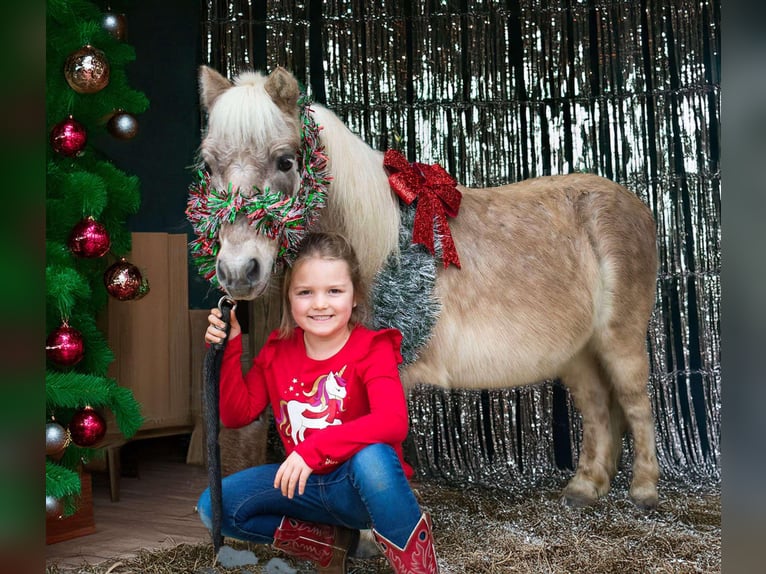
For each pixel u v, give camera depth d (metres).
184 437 4.18
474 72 3.73
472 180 3.74
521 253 2.47
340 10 3.79
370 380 1.60
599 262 2.72
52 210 2.21
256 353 2.86
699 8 3.54
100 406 2.54
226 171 1.76
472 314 2.33
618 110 3.63
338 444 1.49
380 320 2.08
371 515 1.52
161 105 4.40
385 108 3.79
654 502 2.72
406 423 1.57
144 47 4.37
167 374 3.28
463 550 2.24
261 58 3.84
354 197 2.08
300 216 1.75
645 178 3.62
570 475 3.53
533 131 3.71
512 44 3.74
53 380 2.06
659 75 3.59
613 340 2.74
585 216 2.72
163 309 3.25
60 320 2.27
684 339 3.57
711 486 3.15
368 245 2.10
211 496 1.57
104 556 2.24
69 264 2.20
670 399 3.58
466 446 3.68
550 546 2.26
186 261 3.35
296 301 1.62
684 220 3.60
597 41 3.66
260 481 1.64
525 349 2.42
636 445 2.81
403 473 1.54
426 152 3.77
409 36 3.82
